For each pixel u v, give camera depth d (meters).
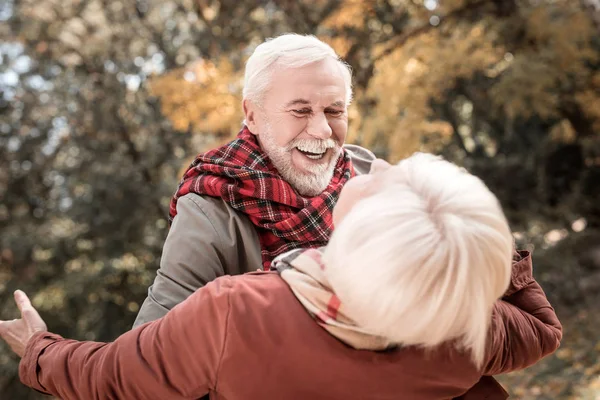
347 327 1.00
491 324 1.14
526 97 10.15
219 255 1.43
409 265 0.93
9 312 13.51
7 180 14.58
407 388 1.04
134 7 13.45
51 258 14.04
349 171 1.63
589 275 11.62
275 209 1.45
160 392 1.06
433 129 8.51
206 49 11.98
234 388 1.04
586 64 11.04
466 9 9.56
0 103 14.27
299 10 9.52
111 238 13.41
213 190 1.45
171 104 6.86
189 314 1.06
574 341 8.37
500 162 15.23
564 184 14.10
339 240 0.99
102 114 13.69
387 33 9.45
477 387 1.21
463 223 0.96
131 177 13.45
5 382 12.84
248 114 1.54
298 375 1.02
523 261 1.34
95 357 1.12
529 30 9.70
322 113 1.47
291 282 1.05
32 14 13.03
